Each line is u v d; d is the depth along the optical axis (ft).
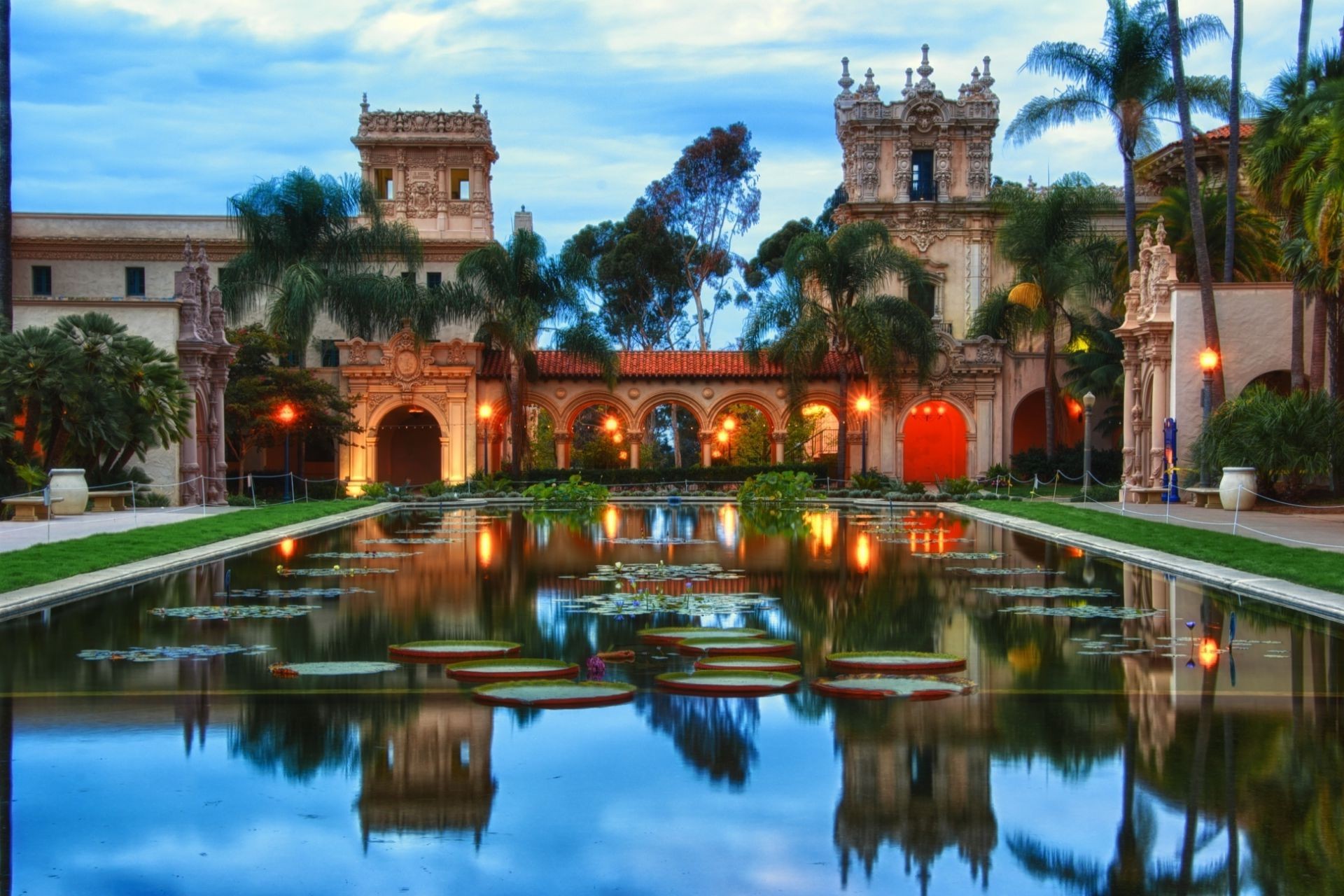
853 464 190.39
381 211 188.55
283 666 41.96
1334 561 67.67
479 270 181.88
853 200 211.82
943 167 209.97
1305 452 113.19
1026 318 186.80
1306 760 31.27
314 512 125.18
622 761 31.27
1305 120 120.26
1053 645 46.83
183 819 27.14
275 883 23.91
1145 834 26.18
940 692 38.24
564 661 43.62
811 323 177.06
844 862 24.80
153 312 133.80
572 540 96.17
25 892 23.48
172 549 79.30
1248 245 156.87
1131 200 155.12
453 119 211.61
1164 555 76.48
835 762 31.17
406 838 26.08
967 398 188.85
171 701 37.35
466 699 37.58
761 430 233.76
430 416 202.59
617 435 233.35
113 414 119.03
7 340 115.03
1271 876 24.03
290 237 179.73
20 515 106.22
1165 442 131.34
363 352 186.29
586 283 185.47
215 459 140.26
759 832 26.40
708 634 47.98
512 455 197.16
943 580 67.41
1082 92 153.89
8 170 126.52
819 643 47.42
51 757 31.60
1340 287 112.57
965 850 25.40
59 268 204.03
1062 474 177.17
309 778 29.99
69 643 46.98
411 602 58.59
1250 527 94.79
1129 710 36.22
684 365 191.11
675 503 160.45
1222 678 40.50
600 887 23.71
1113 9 151.43
